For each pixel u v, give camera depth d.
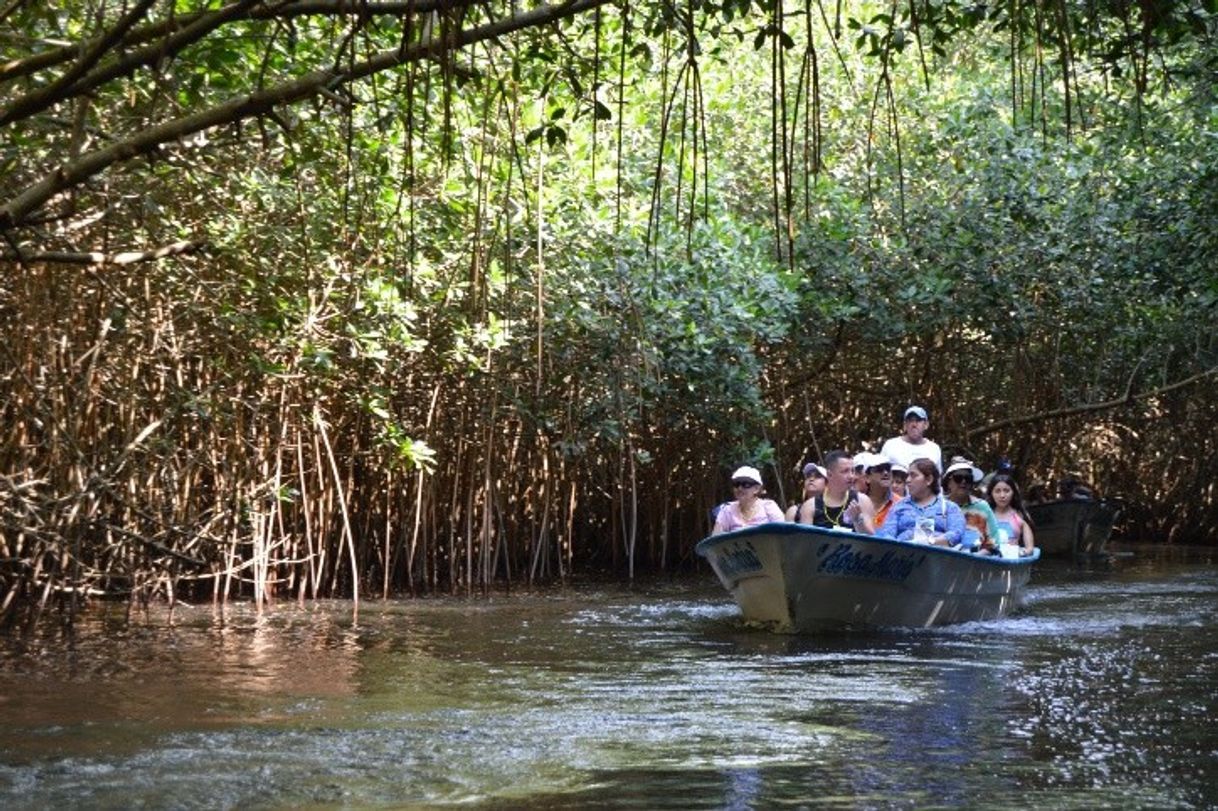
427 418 18.34
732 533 13.45
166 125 5.83
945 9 7.92
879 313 22.86
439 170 14.20
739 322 19.95
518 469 20.31
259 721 8.84
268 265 14.30
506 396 18.30
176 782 7.14
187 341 14.91
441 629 14.05
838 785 7.27
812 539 13.12
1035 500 26.77
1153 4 6.16
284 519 16.97
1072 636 13.50
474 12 6.95
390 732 8.48
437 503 18.83
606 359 19.03
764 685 10.45
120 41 5.70
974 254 23.09
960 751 8.10
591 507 22.19
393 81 11.85
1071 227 23.05
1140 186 20.23
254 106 5.87
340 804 6.79
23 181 10.50
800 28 22.14
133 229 12.48
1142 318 25.44
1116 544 29.92
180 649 12.28
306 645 12.67
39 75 9.84
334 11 5.82
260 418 15.83
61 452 13.35
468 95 11.48
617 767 7.62
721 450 22.25
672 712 9.27
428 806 6.78
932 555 13.60
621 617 15.29
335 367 15.32
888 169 23.34
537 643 12.98
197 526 14.90
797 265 22.58
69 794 6.89
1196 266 19.44
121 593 15.24
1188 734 8.62
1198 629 14.08
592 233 17.94
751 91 24.56
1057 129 22.55
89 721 8.79
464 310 16.17
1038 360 27.86
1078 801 7.00
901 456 16.19
